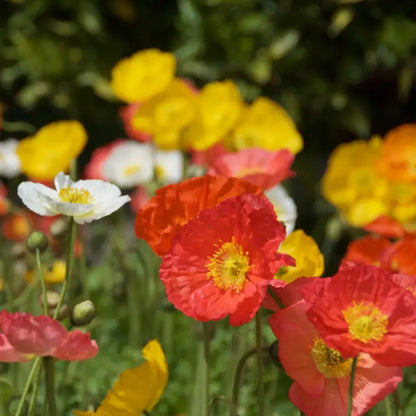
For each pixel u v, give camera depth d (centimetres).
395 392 121
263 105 164
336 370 117
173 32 344
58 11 346
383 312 114
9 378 154
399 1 319
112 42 342
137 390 119
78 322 120
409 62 324
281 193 146
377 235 192
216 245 118
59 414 155
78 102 349
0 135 383
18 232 212
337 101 325
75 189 122
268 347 120
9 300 159
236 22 318
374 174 193
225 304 117
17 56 344
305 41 325
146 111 167
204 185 121
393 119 355
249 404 158
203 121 163
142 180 193
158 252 121
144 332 201
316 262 126
